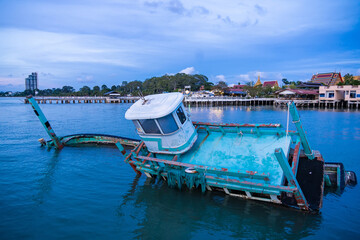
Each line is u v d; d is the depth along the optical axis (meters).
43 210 10.44
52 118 46.03
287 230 8.58
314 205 9.22
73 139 22.47
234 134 12.48
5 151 20.53
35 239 8.47
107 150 20.59
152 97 13.30
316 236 8.23
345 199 10.77
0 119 45.25
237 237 8.34
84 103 110.88
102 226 9.21
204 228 8.89
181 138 11.66
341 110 59.88
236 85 125.56
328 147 20.52
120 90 178.00
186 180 11.14
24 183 13.41
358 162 16.36
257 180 9.81
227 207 10.15
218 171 10.04
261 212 9.67
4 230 9.00
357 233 8.34
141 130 12.45
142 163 12.82
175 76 133.50
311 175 10.44
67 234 8.75
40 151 20.55
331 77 91.56
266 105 84.31
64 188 12.70
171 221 9.42
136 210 10.30
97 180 13.75
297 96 83.12
